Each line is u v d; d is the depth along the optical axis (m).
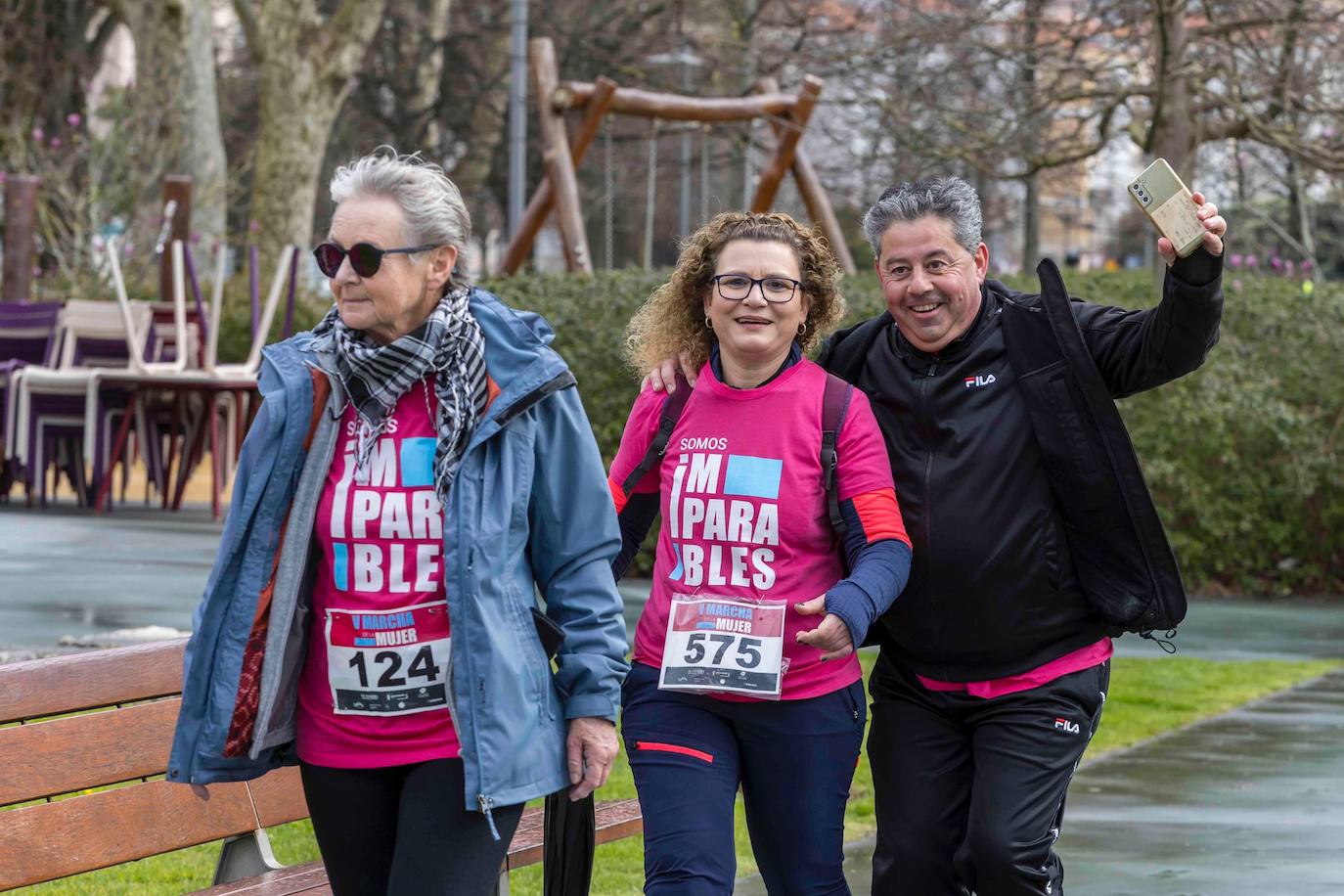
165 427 17.03
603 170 45.06
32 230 19.08
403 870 3.86
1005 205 30.48
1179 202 4.38
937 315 4.64
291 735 4.01
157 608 10.71
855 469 4.54
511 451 3.93
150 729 5.03
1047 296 4.57
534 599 4.02
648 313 4.85
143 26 29.48
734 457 4.57
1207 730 9.36
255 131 45.47
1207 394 14.50
